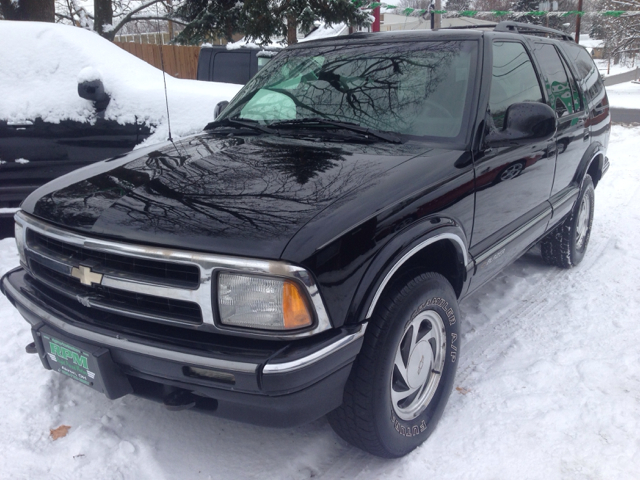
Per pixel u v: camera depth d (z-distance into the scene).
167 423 2.70
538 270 4.71
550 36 4.30
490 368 3.21
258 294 1.90
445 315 2.57
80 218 2.21
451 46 3.06
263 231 1.95
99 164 2.81
